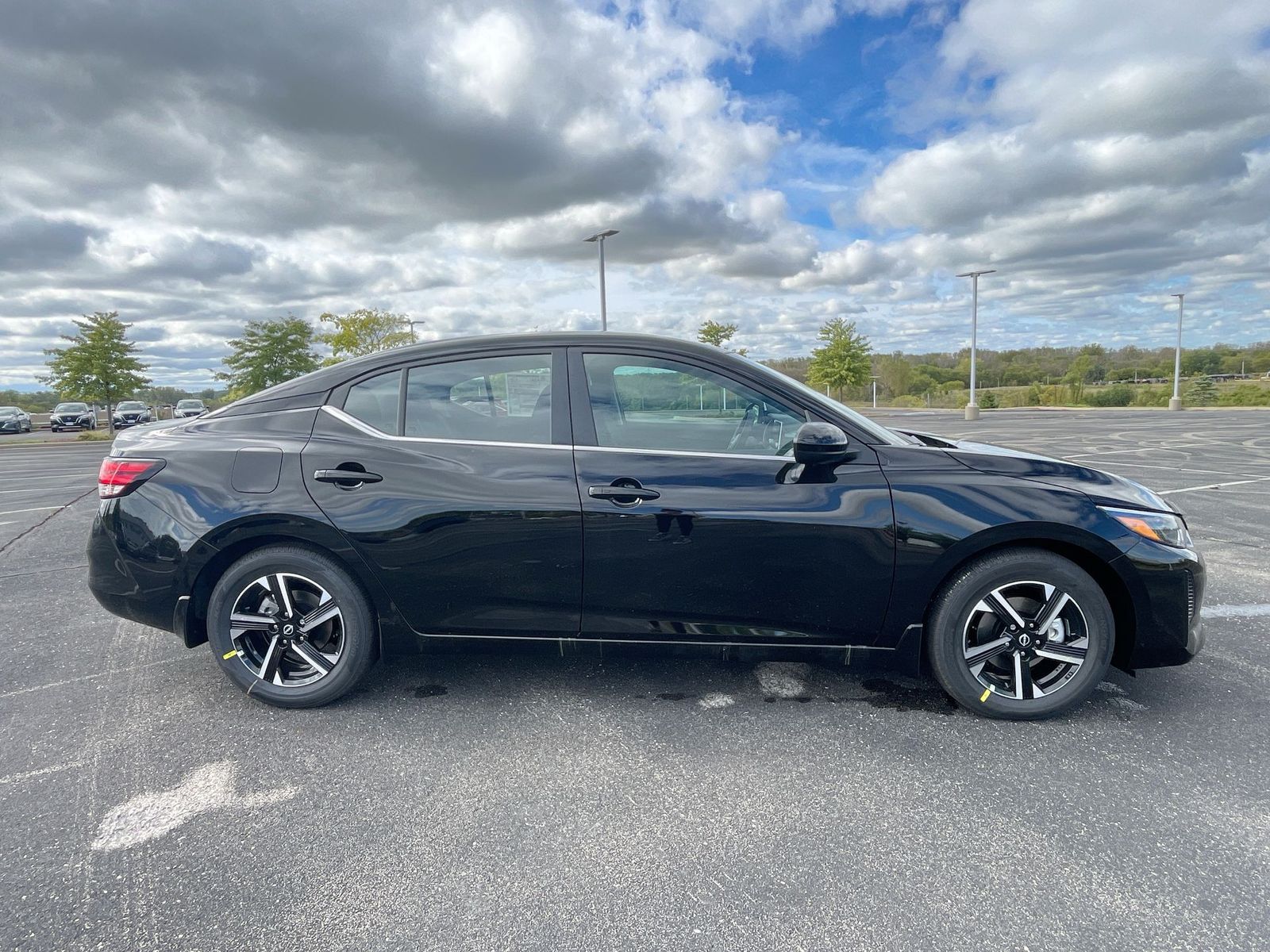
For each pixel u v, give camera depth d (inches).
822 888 75.1
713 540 108.5
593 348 117.1
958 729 109.3
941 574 108.1
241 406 123.4
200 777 97.7
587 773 98.3
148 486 116.0
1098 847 81.3
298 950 67.3
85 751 105.2
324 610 115.3
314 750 104.9
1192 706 116.2
